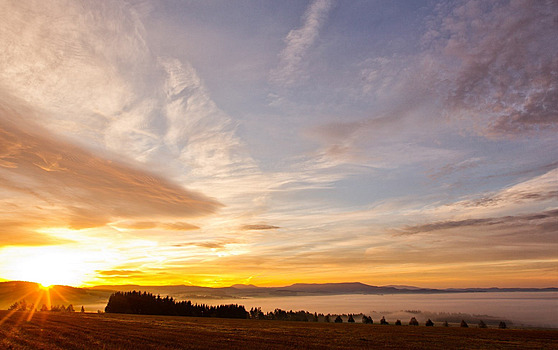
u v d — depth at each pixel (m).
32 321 52.62
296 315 139.00
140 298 129.00
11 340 31.05
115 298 127.81
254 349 29.45
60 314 77.38
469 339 43.12
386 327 64.94
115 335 36.38
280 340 36.91
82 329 42.00
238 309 134.25
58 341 30.97
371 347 33.50
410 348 33.53
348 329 57.03
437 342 39.09
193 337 36.78
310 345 33.53
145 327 47.53
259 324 64.62
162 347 28.50
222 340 35.00
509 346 36.66
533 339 44.62
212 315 130.12
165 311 125.75
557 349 34.69
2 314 67.81
